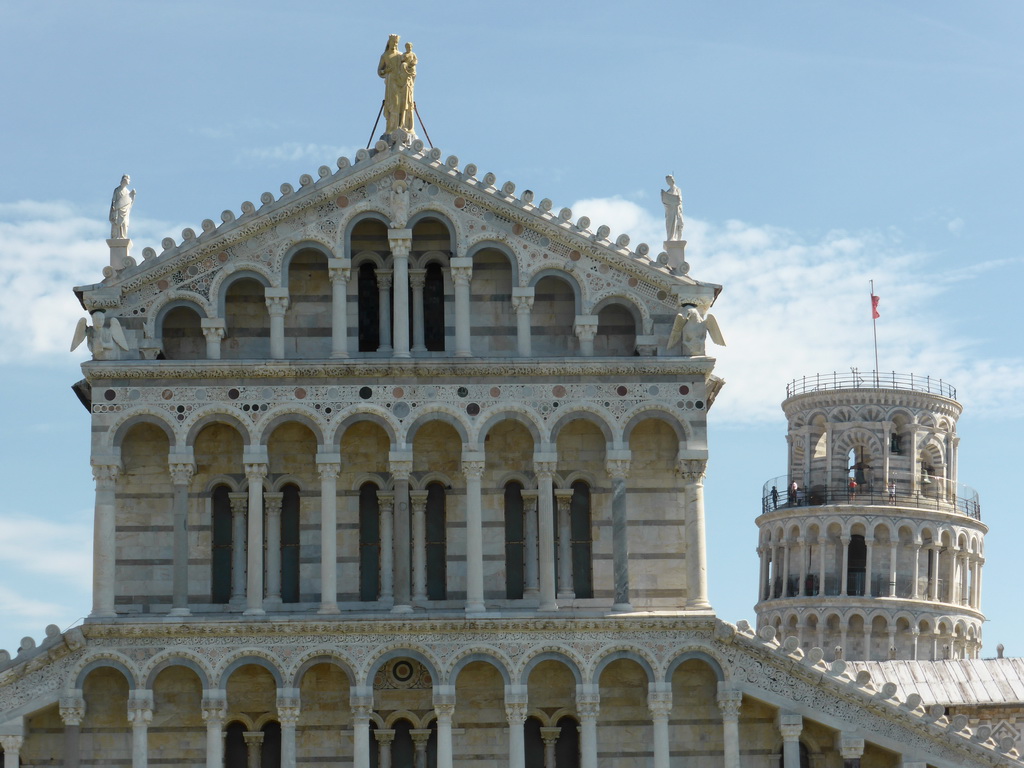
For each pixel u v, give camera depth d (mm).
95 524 106938
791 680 106062
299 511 110812
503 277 112688
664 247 112375
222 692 105250
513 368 109062
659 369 109250
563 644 106375
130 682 105062
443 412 108812
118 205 112125
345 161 111312
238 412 108375
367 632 106062
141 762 104500
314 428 108438
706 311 111000
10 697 104688
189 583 110000
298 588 110000
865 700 105250
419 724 107750
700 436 108812
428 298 113500
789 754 105375
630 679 108250
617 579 107438
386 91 114500
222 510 111312
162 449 110438
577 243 111125
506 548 111188
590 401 109125
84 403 117375
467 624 106000
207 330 109625
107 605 106188
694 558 107875
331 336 111688
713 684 107750
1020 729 136500
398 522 108062
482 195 111312
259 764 107438
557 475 111312
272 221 110625
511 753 105188
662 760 105375
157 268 109750
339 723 107562
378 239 112375
